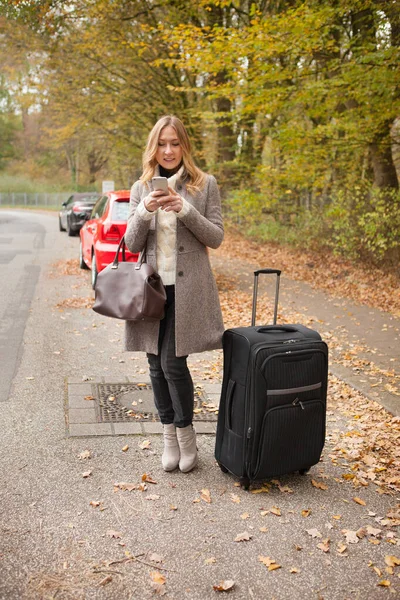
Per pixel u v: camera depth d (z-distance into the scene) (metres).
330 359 6.18
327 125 11.16
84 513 3.10
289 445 3.35
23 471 3.53
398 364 6.00
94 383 5.18
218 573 2.65
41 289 9.92
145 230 3.28
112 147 23.80
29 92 19.66
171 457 3.60
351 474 3.64
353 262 12.26
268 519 3.11
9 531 2.91
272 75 10.23
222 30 9.96
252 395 3.23
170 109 18.27
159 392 3.58
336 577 2.66
